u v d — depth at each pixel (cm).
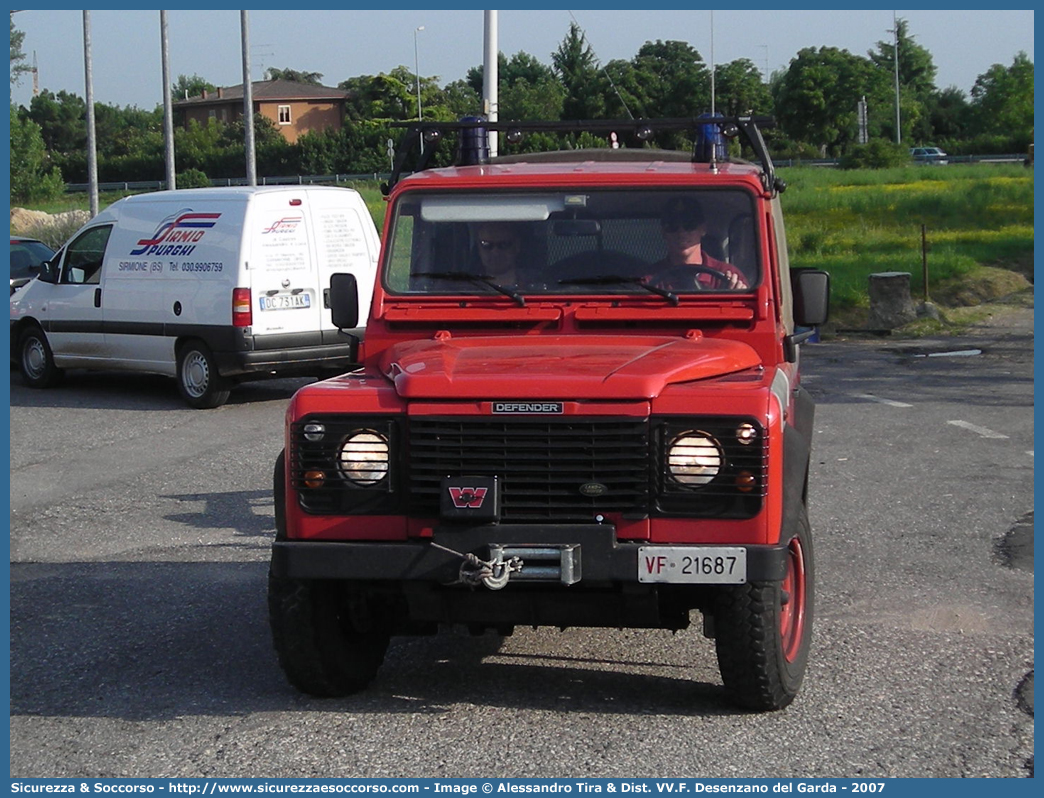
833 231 3781
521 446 532
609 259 639
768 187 656
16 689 631
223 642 705
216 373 1603
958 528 945
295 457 550
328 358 1638
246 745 552
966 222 3959
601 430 528
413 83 10469
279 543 548
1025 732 558
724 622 548
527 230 645
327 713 591
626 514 528
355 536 547
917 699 599
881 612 742
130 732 571
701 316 620
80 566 885
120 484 1170
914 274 2720
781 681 564
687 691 614
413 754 538
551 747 544
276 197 1605
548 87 8550
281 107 11950
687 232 638
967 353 1980
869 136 11006
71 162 9956
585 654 677
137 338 1691
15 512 1061
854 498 1049
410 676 645
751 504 522
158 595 807
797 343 665
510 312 631
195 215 1634
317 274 1625
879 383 1692
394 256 652
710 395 528
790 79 11269
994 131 12662
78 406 1670
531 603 555
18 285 2020
